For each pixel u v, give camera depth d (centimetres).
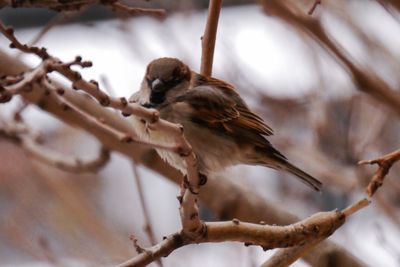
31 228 1162
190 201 636
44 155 1065
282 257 722
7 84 495
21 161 1239
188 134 845
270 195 1255
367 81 740
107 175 1436
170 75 844
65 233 1131
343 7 1061
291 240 693
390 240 1085
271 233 686
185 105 840
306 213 1230
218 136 855
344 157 1092
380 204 1018
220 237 667
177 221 1554
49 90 492
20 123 1086
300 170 871
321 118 1110
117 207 1421
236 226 673
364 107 1109
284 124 1170
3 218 1183
